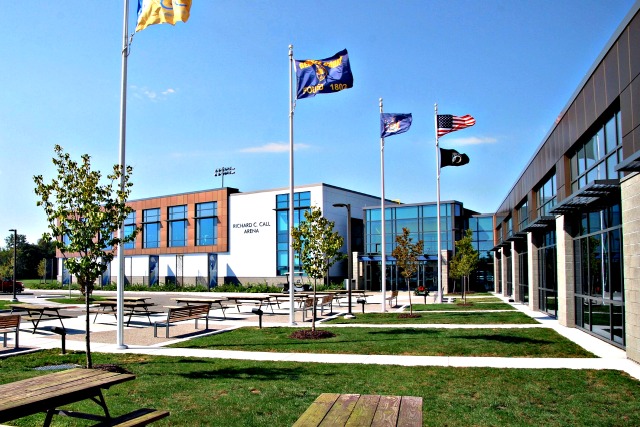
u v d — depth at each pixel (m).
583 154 16.91
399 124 25.97
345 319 21.53
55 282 70.25
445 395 8.33
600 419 7.06
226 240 56.59
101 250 10.53
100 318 22.80
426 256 47.66
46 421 5.86
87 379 6.22
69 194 10.38
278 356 12.18
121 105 13.50
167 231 61.62
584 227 16.52
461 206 49.62
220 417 7.12
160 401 7.97
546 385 9.02
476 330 16.67
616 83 12.77
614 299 13.45
